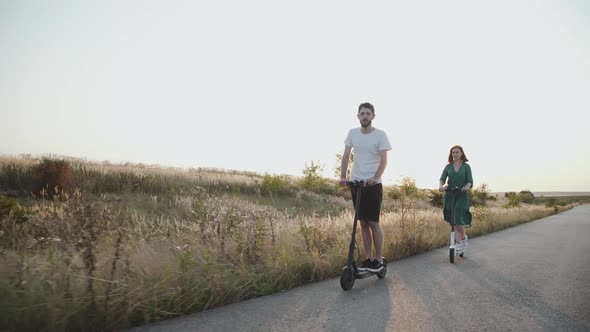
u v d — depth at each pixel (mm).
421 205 23297
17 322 2926
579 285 5004
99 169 19578
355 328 3275
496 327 3330
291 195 22031
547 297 4359
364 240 5449
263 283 4559
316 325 3346
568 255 7797
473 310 3822
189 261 4117
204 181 20906
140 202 12617
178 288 3736
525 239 11086
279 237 5961
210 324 3355
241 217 6035
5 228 5219
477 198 37312
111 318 3195
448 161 8133
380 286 4859
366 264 5242
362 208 5254
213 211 6086
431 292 4547
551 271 5988
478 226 13258
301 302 4078
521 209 27875
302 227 6223
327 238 6777
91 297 3197
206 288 3920
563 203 63438
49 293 3135
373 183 5016
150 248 4406
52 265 3373
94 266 3504
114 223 4777
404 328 3283
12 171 15586
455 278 5383
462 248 7453
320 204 19828
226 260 4695
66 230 4578
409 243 7859
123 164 26875
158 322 3406
